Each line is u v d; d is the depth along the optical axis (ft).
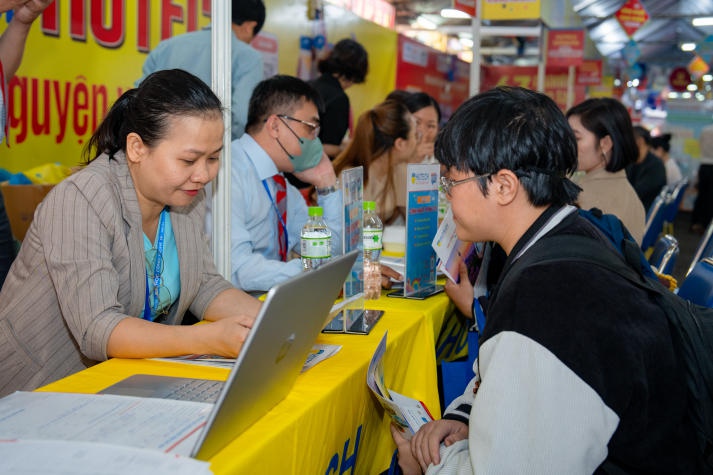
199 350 4.31
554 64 24.80
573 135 4.06
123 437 3.02
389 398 4.72
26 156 10.59
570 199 4.03
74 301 4.45
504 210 4.00
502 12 14.42
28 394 3.58
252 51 11.85
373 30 19.45
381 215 10.40
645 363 3.41
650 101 59.82
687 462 3.52
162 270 5.22
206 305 5.48
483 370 3.62
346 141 15.62
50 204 4.62
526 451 3.32
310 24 16.96
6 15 9.93
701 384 3.53
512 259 3.93
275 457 3.33
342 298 5.41
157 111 4.52
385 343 4.69
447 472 4.01
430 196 6.87
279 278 6.95
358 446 4.74
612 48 43.09
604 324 3.36
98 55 11.69
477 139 3.95
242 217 7.41
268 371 3.21
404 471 4.68
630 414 3.38
